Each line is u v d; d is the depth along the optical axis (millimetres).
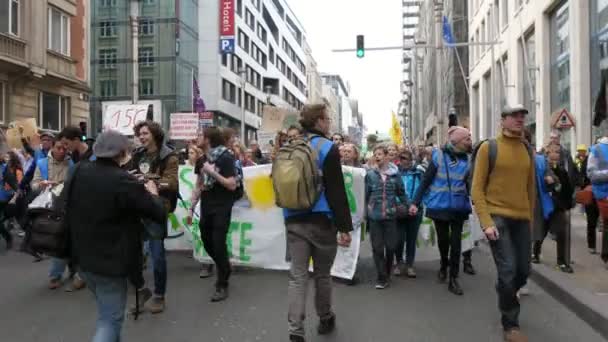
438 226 7738
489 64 33781
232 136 7066
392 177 7531
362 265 9141
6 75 21859
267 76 75938
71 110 26234
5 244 11289
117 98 49562
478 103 39531
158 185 5934
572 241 10727
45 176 7660
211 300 6727
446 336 5414
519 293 7234
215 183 6719
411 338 5340
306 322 5852
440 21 26844
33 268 8805
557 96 21922
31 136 12281
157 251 6199
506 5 30359
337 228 4891
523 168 5230
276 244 8492
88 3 27891
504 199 5227
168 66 48781
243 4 63531
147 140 6102
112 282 4137
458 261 7219
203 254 8227
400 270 8359
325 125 5078
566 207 7922
